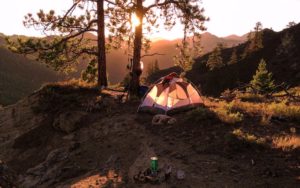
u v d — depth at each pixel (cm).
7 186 892
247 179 1002
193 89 1686
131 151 1298
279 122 1433
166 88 1647
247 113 1551
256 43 12100
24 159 1559
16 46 2189
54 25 2234
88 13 2270
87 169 1261
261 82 4406
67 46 2309
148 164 1138
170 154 1197
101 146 1412
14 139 1730
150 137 1383
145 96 1694
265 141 1221
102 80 2280
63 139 1591
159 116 1530
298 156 1105
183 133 1367
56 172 1282
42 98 1972
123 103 1830
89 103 1805
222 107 1631
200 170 1072
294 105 1781
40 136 1686
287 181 970
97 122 1641
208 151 1197
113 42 2425
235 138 1230
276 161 1090
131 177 1087
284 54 10456
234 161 1118
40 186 1227
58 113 1800
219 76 10994
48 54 2216
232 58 12012
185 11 1986
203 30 2044
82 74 3198
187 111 1617
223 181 1000
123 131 1497
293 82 8588
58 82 2205
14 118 1927
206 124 1410
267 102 2038
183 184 997
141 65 1994
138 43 1981
